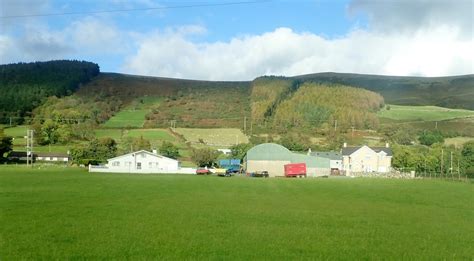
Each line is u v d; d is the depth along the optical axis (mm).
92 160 171250
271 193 74812
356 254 30047
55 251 28594
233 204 56250
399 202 63969
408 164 188000
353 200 65438
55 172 122375
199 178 113875
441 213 52625
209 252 29344
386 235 37125
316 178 131125
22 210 46625
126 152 185875
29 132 153625
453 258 29453
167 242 31828
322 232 37656
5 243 30750
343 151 195375
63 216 42938
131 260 26922
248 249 30391
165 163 154250
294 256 28875
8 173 112562
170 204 54438
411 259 28984
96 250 29078
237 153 191250
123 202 55438
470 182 115812
